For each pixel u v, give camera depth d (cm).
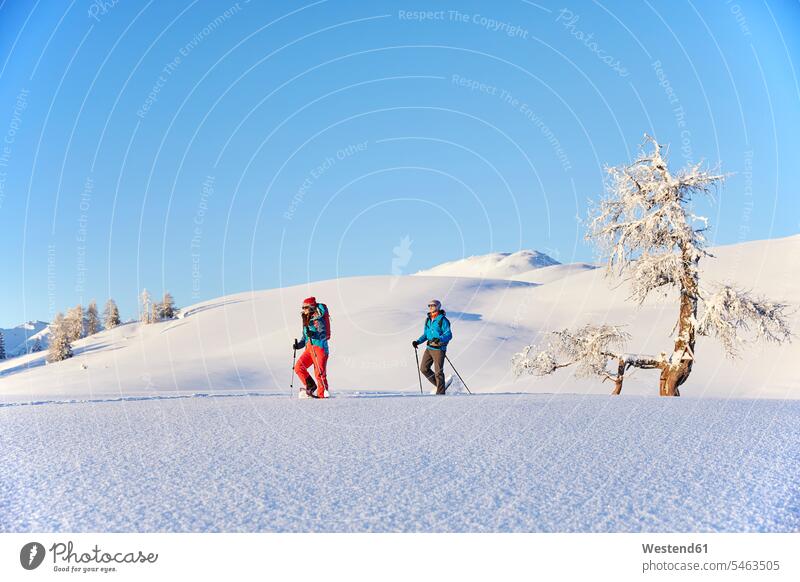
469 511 388
